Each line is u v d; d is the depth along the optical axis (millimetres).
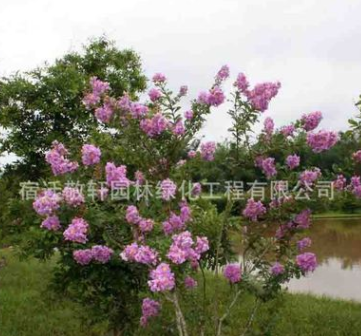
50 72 8969
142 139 4520
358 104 4832
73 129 8938
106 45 9914
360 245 17859
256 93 4398
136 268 4445
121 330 5098
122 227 4117
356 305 8922
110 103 4605
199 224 4426
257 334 5102
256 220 4586
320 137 4266
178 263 3596
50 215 3957
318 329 7211
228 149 4562
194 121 4570
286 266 4523
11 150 9000
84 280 4758
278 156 4551
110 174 4012
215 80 4641
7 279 9750
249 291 4559
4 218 5918
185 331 4086
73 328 6965
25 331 6809
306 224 4488
